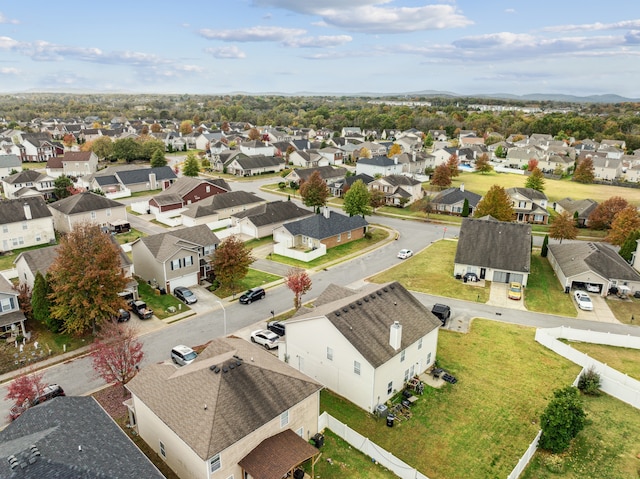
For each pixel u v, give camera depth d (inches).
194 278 2162.9
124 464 839.1
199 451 900.6
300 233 2780.5
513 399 1358.3
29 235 2694.4
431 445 1165.1
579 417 1136.2
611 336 1696.6
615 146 7268.7
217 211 3297.2
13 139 6993.1
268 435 1029.8
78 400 1020.5
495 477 1071.0
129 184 4163.4
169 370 1171.3
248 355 1202.6
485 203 3122.5
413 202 4018.2
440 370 1471.5
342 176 4741.6
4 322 1609.3
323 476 1047.0
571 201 3720.5
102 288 1588.3
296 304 1844.2
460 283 2257.6
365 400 1283.2
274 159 5482.3
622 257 2503.7
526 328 1814.7
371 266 2479.1
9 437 884.6
